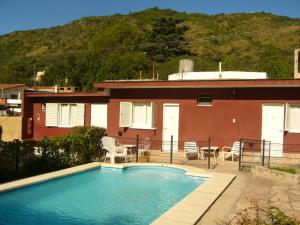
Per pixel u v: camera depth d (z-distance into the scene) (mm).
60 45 78875
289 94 15742
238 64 49938
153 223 7305
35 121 23531
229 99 16953
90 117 21156
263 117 16281
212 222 7566
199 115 17594
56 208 9320
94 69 50250
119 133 19750
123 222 8328
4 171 11711
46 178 11180
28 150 12625
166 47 62375
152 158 16500
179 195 10711
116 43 68500
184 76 20688
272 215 5855
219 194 9641
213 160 15977
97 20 92188
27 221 8289
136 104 19250
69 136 14430
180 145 18016
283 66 38906
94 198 10258
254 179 11875
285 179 11469
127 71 47625
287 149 15805
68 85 50188
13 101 40438
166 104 18359
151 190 11234
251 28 77062
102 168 13938
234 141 16797
